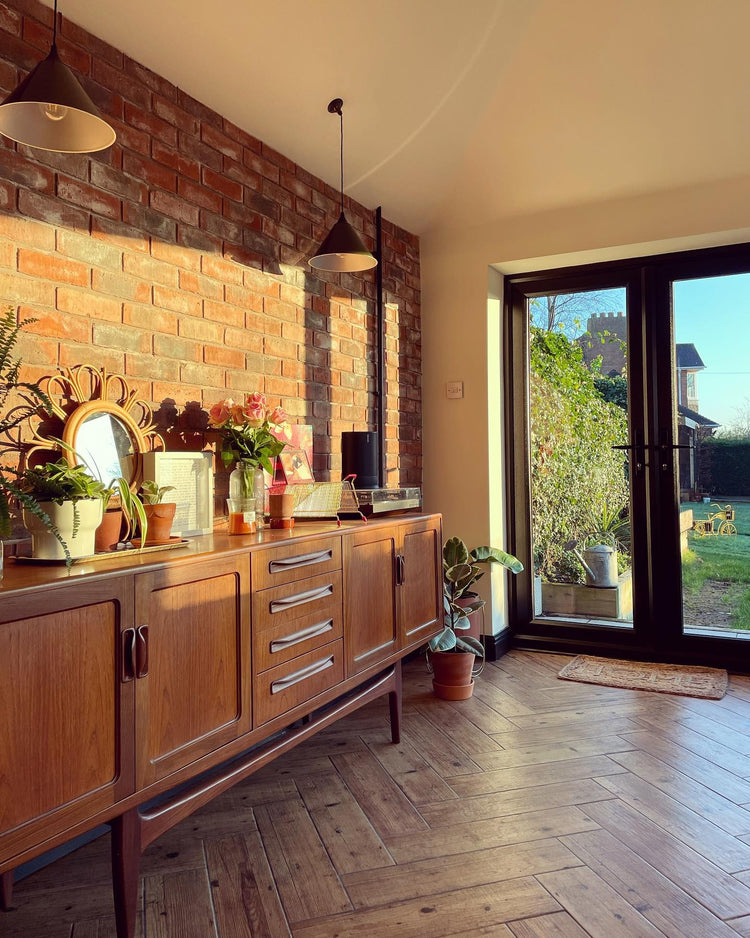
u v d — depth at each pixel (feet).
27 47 6.55
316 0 8.13
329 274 11.25
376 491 9.55
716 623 12.56
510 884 5.93
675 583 12.75
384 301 12.85
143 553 5.86
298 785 7.97
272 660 6.61
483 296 13.48
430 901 5.72
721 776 7.98
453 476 13.73
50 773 4.43
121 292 7.48
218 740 5.90
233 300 9.13
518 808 7.30
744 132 10.75
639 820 7.00
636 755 8.61
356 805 7.45
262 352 9.64
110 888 6.05
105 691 4.84
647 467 12.95
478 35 9.70
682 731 9.37
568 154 11.72
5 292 6.28
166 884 6.04
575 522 13.75
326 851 6.54
